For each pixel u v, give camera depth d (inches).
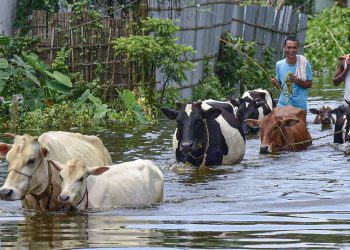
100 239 357.1
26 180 399.2
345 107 644.7
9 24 803.4
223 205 428.1
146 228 376.8
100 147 462.0
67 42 775.7
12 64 762.8
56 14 775.1
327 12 1609.3
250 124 614.2
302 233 364.5
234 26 1014.4
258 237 357.4
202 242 349.1
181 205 427.8
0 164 541.0
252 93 759.1
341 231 367.9
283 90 689.6
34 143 402.3
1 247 347.6
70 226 382.9
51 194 411.8
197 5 866.1
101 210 411.2
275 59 1128.8
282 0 1138.0
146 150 588.1
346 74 673.6
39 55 772.6
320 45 1441.9
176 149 549.0
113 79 784.3
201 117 539.5
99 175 418.9
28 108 734.5
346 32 1497.3
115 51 783.7
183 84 859.4
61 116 710.5
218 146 548.7
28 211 416.8
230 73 967.6
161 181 439.2
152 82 792.9
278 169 535.5
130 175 426.9
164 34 789.2
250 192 462.3
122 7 799.1
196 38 883.4
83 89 761.6
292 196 450.0
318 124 764.0
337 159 572.1
